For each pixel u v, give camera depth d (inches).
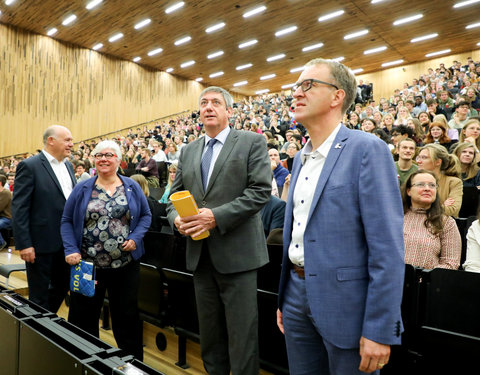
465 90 283.0
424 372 59.6
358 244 41.2
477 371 54.9
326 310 41.2
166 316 93.6
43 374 52.0
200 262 66.3
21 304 67.2
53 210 92.9
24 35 529.0
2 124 512.1
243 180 65.1
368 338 37.9
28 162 92.0
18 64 525.7
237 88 820.0
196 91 764.0
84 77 595.2
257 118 380.5
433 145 110.2
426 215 78.4
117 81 636.7
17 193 89.5
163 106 705.6
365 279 40.9
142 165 261.9
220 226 59.7
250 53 605.6
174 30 518.9
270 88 816.9
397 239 38.6
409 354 61.1
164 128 536.1
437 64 618.8
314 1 427.8
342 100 45.8
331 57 615.5
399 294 37.8
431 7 437.4
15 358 59.0
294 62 648.4
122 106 644.1
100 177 83.3
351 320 40.4
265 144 67.5
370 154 40.7
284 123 360.8
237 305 63.3
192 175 68.3
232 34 529.3
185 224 58.6
